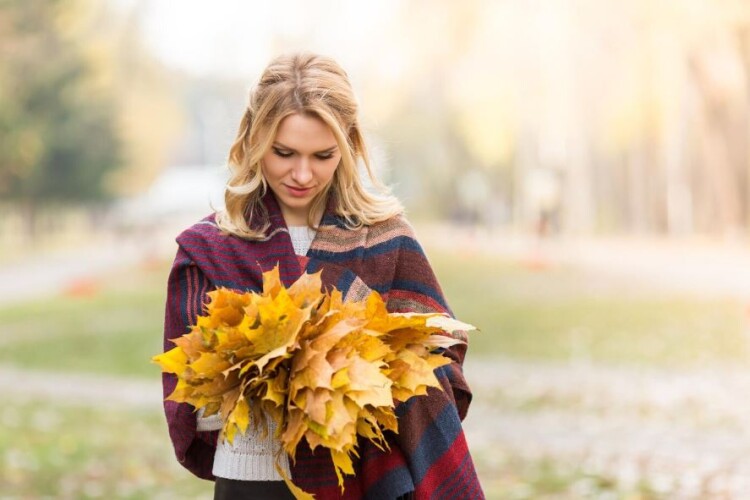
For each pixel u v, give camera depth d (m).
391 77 40.97
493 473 6.30
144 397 10.54
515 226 44.50
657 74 30.58
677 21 28.02
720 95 29.36
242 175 2.62
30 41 38.84
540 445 7.11
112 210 55.94
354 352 2.25
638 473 6.15
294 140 2.50
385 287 2.64
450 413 2.60
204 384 2.29
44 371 12.49
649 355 10.92
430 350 2.46
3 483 6.43
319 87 2.53
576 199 37.22
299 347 2.23
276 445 2.51
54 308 20.34
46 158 39.62
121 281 26.44
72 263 35.75
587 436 7.34
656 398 8.66
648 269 22.17
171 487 6.31
